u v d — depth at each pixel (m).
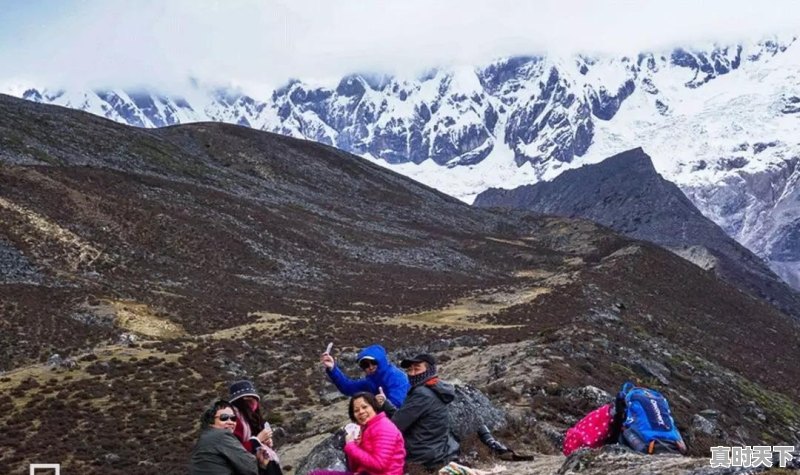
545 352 39.19
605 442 15.46
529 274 146.12
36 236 88.38
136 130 176.38
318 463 17.75
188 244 106.62
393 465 11.98
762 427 52.97
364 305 93.12
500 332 69.56
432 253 148.50
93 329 65.25
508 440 20.53
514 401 28.16
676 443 14.62
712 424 35.50
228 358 51.41
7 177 102.44
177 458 32.62
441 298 102.31
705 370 66.44
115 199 110.50
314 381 46.16
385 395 14.64
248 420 11.92
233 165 184.88
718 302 128.25
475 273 140.75
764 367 97.38
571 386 31.72
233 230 120.19
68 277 80.44
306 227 140.62
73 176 115.25
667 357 62.69
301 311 84.12
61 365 46.31
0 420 37.56
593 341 48.44
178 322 72.19
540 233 199.62
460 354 47.44
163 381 44.62
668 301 116.00
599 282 106.94
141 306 74.12
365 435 12.12
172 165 159.25
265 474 11.55
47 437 35.25
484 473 13.48
